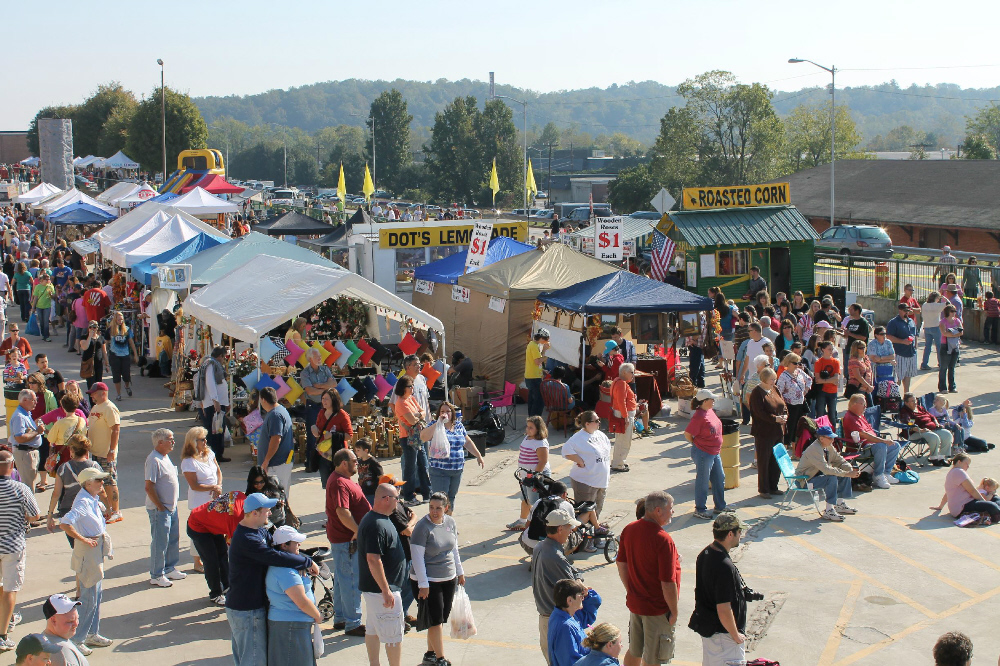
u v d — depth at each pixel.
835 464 12.16
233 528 9.05
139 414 17.70
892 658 8.34
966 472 13.23
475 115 115.62
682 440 15.96
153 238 23.92
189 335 18.91
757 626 8.94
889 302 27.52
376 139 132.75
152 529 9.88
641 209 85.56
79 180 89.31
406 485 12.18
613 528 11.52
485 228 20.12
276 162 187.75
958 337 18.70
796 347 16.69
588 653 6.46
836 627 8.95
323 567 9.29
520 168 115.06
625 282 17.33
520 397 18.77
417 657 8.38
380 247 25.72
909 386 18.84
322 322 17.89
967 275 26.17
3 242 38.91
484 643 8.66
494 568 10.46
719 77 86.12
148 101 90.19
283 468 11.29
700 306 16.83
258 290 15.82
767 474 12.80
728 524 6.81
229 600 7.21
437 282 21.94
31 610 9.34
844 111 103.88
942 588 9.88
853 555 10.80
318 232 36.28
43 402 12.98
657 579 7.24
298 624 7.18
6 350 14.81
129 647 8.48
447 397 15.49
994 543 11.15
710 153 87.25
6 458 8.53
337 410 12.22
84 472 8.54
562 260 19.81
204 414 14.77
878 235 45.88
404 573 7.87
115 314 18.95
